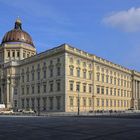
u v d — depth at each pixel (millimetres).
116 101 130375
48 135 24672
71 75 100750
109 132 26875
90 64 111750
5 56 135000
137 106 153000
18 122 45938
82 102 105062
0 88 132125
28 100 115750
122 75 138625
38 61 111875
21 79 121438
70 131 28328
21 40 139250
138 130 28875
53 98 102625
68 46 100562
